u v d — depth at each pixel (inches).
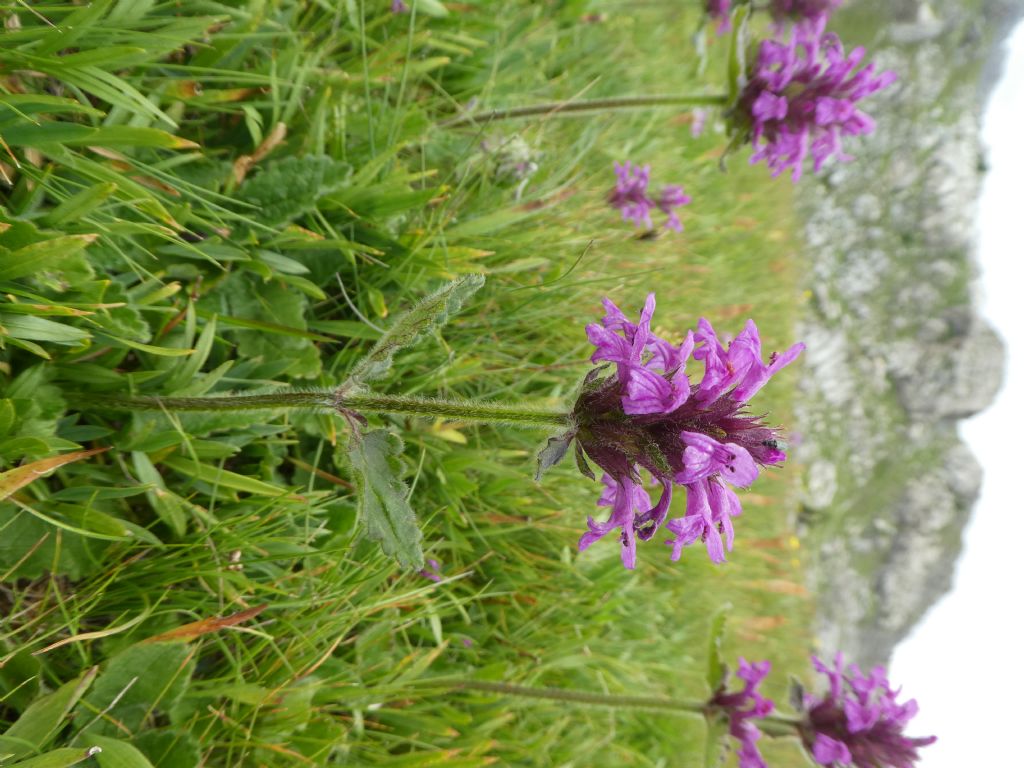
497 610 10.1
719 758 9.3
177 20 6.9
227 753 7.0
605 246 11.7
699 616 15.2
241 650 7.4
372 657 8.5
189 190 7.4
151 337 7.2
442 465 9.2
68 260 6.1
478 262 9.5
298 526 7.9
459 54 11.0
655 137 16.0
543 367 9.8
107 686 6.4
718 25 13.4
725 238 19.4
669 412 5.4
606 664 11.6
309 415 8.1
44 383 6.5
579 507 10.6
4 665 6.1
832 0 11.9
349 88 9.1
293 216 7.9
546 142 12.2
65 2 6.7
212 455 7.2
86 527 6.4
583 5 13.7
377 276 8.7
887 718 9.6
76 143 6.4
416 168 9.9
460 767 8.1
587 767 11.3
